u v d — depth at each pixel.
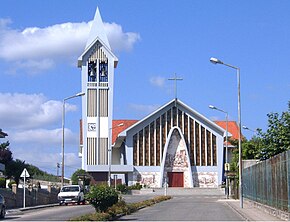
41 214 35.31
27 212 38.31
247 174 45.53
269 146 38.78
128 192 86.94
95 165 92.31
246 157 57.22
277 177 28.41
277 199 28.50
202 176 96.19
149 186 95.00
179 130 96.00
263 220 27.12
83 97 95.44
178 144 96.81
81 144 110.81
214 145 96.81
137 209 37.97
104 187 30.14
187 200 58.31
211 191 88.88
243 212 33.69
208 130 97.06
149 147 96.12
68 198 49.94
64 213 35.72
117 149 102.88
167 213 34.03
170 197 66.56
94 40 96.38
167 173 95.69
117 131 108.00
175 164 96.06
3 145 71.88
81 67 96.88
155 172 95.75
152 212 35.34
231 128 111.62
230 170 66.81
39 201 51.22
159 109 96.25
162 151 96.31
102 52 96.75
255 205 39.03
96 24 97.88
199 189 89.38
